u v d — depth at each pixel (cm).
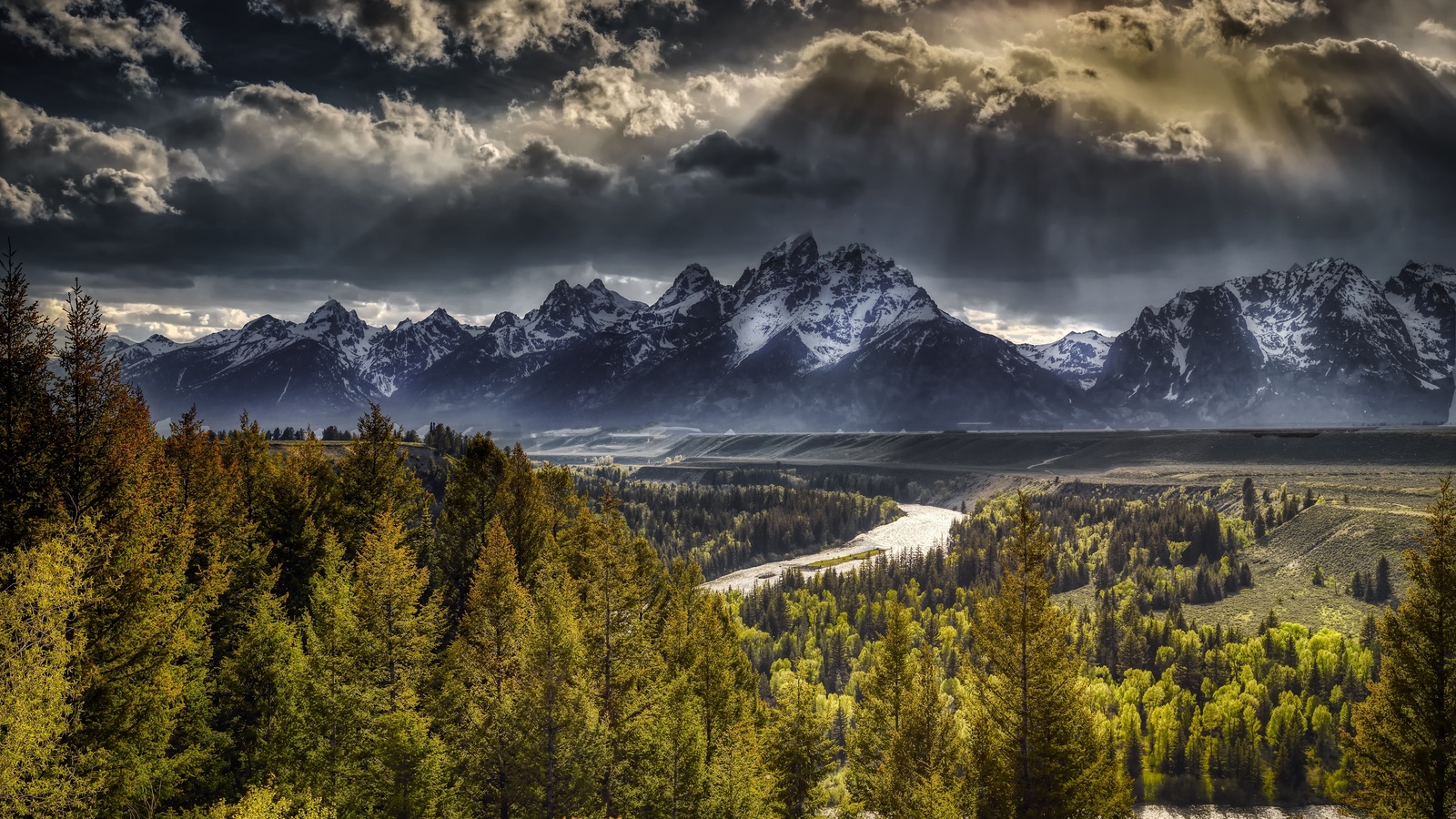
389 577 4309
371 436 6775
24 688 2653
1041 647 4350
